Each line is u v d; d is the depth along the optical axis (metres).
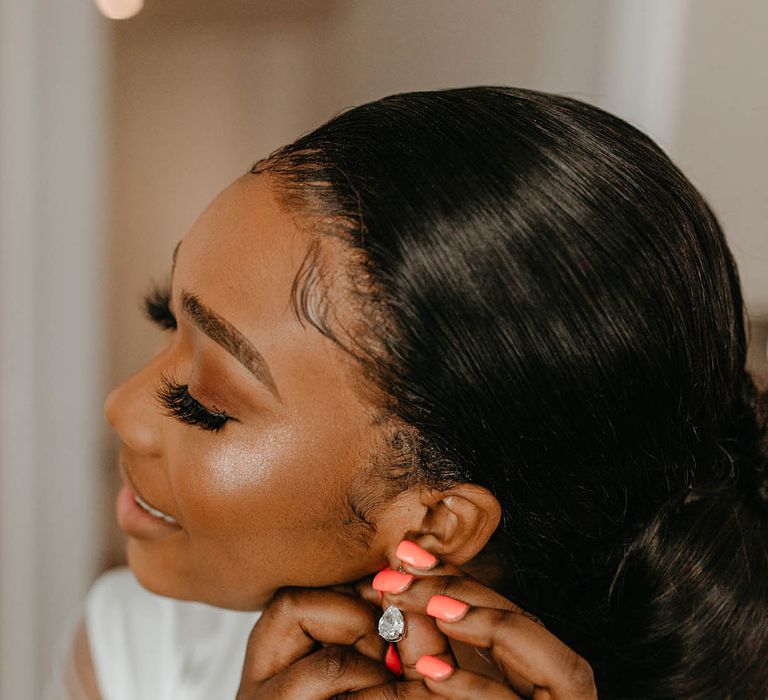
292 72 1.28
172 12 1.31
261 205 0.53
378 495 0.55
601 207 0.52
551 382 0.51
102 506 1.50
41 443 1.46
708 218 0.60
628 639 0.61
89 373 1.46
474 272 0.49
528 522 0.58
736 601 0.60
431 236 0.49
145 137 1.37
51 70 1.35
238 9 1.28
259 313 0.52
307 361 0.52
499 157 0.51
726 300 0.61
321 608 0.57
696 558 0.59
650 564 0.59
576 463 0.55
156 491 0.61
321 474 0.54
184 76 1.33
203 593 0.63
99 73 1.35
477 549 0.56
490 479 0.54
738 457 0.64
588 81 1.12
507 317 0.50
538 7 1.12
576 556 0.60
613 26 1.09
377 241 0.49
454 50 1.18
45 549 1.50
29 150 1.36
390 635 0.56
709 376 0.58
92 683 0.97
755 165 1.04
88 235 1.40
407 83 1.22
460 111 0.54
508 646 0.53
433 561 0.55
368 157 0.51
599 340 0.51
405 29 1.20
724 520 0.60
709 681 0.61
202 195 1.37
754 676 0.61
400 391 0.51
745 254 1.03
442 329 0.50
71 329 1.44
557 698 0.53
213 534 0.57
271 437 0.54
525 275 0.49
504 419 0.52
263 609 0.64
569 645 0.63
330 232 0.50
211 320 0.53
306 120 1.29
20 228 1.38
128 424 0.59
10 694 1.51
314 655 0.57
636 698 0.62
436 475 0.54
